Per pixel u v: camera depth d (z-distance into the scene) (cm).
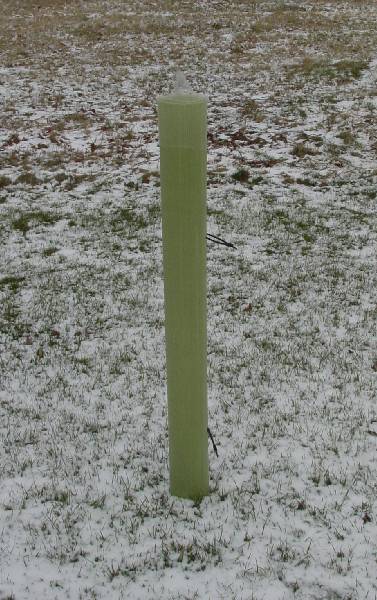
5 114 1661
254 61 2075
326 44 2227
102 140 1484
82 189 1241
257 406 618
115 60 2131
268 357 705
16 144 1462
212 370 680
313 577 413
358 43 2216
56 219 1110
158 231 1059
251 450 552
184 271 411
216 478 512
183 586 407
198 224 404
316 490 497
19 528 459
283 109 1650
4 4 2919
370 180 1260
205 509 475
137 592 404
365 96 1716
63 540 446
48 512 473
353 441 561
